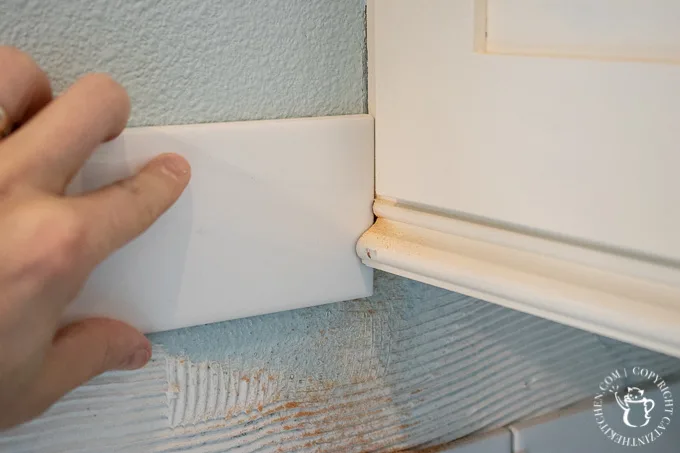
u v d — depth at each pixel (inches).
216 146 12.5
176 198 11.8
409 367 17.2
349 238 14.4
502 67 11.1
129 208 10.7
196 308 13.2
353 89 14.2
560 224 11.0
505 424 19.2
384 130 13.7
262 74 13.3
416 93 12.8
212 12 12.5
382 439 17.3
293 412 16.0
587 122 10.2
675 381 21.0
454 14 11.6
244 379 15.2
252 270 13.5
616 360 20.4
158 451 14.7
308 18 13.4
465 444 18.3
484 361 18.3
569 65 10.2
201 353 14.6
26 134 10.1
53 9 11.5
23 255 9.2
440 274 13.0
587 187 10.5
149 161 12.0
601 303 10.9
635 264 10.5
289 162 13.2
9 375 9.7
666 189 9.6
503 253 12.3
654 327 10.2
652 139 9.6
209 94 12.9
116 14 11.9
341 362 16.3
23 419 10.7
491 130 11.6
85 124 10.3
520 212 11.6
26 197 9.6
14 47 10.7
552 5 10.5
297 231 13.7
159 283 12.8
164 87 12.5
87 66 11.9
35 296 9.4
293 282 14.0
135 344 12.5
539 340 19.0
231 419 15.3
